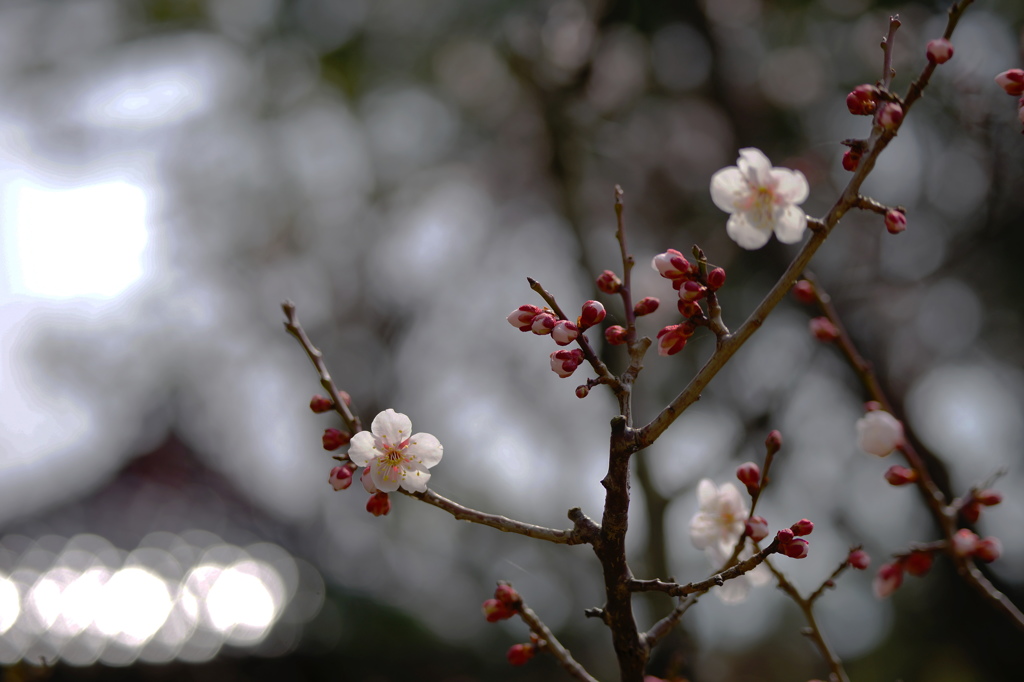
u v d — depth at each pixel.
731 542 1.90
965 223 5.59
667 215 6.57
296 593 6.70
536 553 6.87
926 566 2.00
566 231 7.14
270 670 6.07
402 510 7.30
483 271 7.85
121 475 8.19
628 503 1.42
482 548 7.20
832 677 1.91
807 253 1.43
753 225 1.75
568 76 6.32
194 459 8.48
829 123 5.88
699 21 5.86
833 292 5.56
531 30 6.33
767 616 6.84
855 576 5.82
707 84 6.16
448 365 7.83
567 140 6.57
